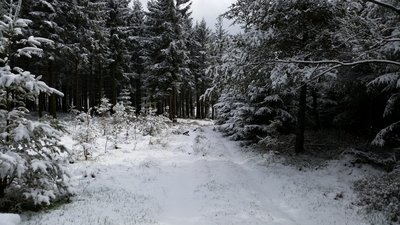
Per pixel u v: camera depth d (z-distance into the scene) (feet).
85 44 103.19
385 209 37.40
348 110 67.56
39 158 31.86
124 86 153.28
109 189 41.37
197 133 98.37
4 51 31.04
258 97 70.49
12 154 28.50
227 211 36.58
